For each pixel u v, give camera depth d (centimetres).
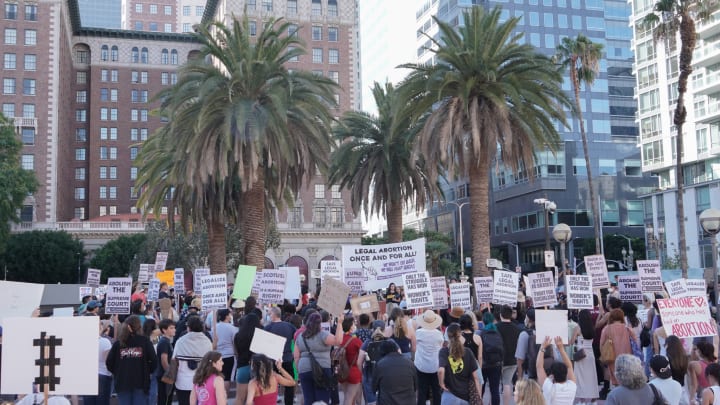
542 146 2955
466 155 2970
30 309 1246
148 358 1255
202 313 1969
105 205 11206
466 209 11606
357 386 1325
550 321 1129
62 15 9906
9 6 9306
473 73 2950
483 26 2998
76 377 850
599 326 1545
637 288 2039
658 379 939
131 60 11588
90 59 11444
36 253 8700
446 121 2877
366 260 2070
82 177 11344
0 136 5903
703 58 7200
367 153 4012
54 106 9294
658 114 8162
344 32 9844
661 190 7694
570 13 11675
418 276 1648
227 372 1523
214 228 3716
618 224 10531
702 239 7031
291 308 1642
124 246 9075
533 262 10556
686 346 1332
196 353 1273
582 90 11475
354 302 1520
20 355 851
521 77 2988
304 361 1320
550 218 10212
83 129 11431
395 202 3906
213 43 3138
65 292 5069
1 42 9225
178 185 3678
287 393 1466
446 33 3022
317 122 3278
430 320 1338
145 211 3756
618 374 875
